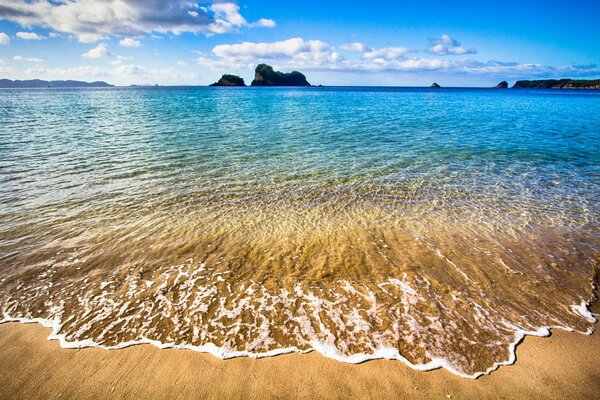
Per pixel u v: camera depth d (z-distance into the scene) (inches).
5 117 1171.3
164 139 738.2
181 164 523.8
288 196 388.2
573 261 253.3
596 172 499.5
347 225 310.7
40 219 319.6
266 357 166.9
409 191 407.5
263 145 679.1
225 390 150.0
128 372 159.3
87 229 300.5
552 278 231.9
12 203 357.1
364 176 466.9
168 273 236.2
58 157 557.0
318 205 361.1
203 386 151.9
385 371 158.9
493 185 434.3
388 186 425.4
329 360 165.0
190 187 417.1
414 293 213.6
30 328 187.3
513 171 501.4
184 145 672.4
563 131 909.2
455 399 145.6
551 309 202.1
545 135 838.5
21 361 165.5
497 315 195.9
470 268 242.1
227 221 319.0
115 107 1713.8
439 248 269.9
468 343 175.5
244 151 621.0
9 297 211.8
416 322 189.0
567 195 399.9
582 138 794.8
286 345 174.1
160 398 146.6
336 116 1279.5
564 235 295.4
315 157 576.1
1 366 162.7
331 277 230.2
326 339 177.6
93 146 651.5
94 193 391.9
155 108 1652.3
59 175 457.4
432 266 243.9
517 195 398.0
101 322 191.3
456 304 204.2
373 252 262.4
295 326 186.5
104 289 219.6
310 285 221.6
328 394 147.8
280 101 2337.6
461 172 492.7
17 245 271.1
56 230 297.6
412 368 160.6
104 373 158.9
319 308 200.2
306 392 148.7
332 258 253.6
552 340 178.5
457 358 166.4
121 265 245.4
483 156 596.1
